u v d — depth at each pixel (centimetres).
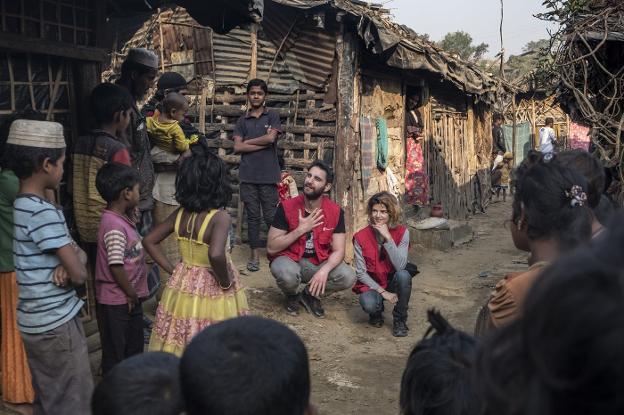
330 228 589
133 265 374
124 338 382
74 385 321
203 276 354
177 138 533
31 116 358
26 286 306
